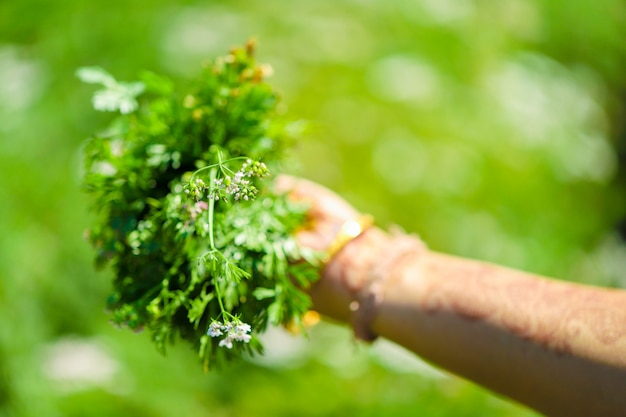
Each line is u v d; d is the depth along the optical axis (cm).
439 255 119
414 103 297
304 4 314
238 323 86
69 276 255
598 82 366
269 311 100
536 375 99
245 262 100
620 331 93
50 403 229
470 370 107
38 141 268
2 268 241
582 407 95
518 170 304
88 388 238
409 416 260
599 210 338
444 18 325
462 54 319
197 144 113
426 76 305
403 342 115
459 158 293
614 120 374
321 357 275
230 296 97
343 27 310
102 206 113
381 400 265
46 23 297
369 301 117
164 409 245
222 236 98
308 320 128
